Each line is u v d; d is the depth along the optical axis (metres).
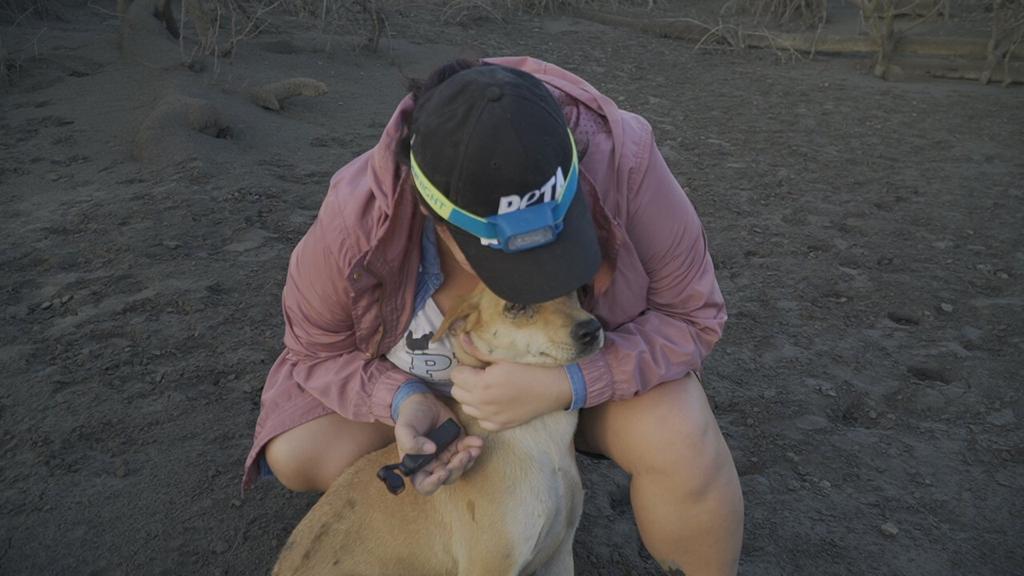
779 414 1.94
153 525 1.61
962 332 2.22
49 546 1.55
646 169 1.28
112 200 2.68
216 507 1.65
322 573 1.35
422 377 1.39
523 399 1.28
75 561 1.53
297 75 3.78
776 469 1.79
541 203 1.07
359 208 1.26
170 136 2.98
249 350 2.06
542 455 1.34
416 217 1.24
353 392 1.37
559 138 1.08
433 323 1.35
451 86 1.09
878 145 3.45
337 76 3.86
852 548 1.62
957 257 2.58
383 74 3.95
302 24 4.44
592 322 1.24
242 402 1.91
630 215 1.28
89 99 3.40
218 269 2.36
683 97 4.02
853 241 2.67
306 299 1.35
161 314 2.17
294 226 2.58
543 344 1.26
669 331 1.34
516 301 1.10
